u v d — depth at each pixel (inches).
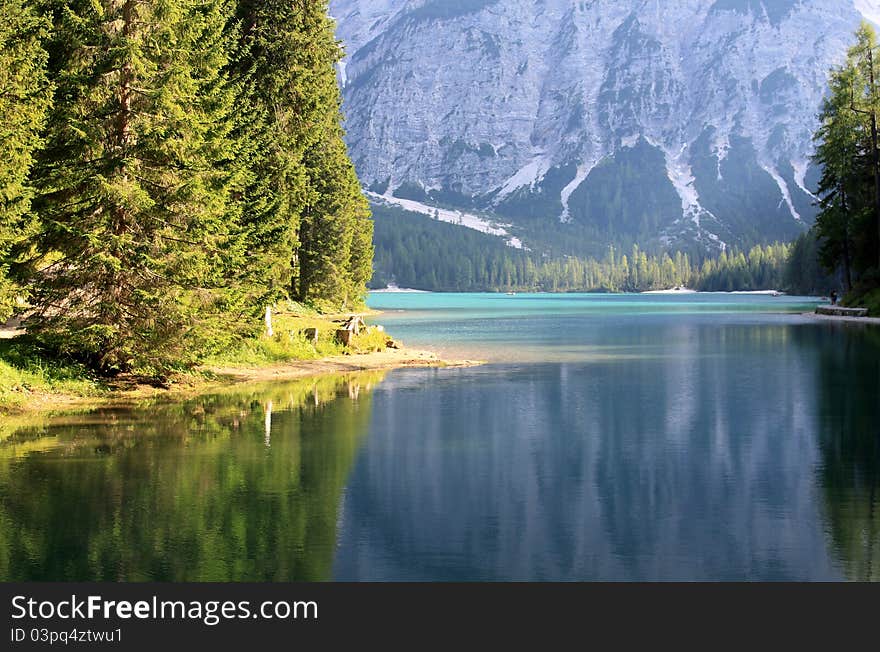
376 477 577.0
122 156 979.9
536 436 743.7
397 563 401.1
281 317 2427.4
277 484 553.3
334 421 829.2
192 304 1064.8
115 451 665.0
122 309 1000.2
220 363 1330.0
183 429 775.1
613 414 872.3
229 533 442.0
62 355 1045.2
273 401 981.8
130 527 451.2
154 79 1010.7
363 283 4608.8
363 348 1679.4
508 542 431.5
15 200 868.6
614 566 397.4
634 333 2437.3
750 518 473.1
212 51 1159.0
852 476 576.7
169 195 1016.9
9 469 593.9
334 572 391.2
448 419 842.2
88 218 984.9
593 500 515.2
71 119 962.1
